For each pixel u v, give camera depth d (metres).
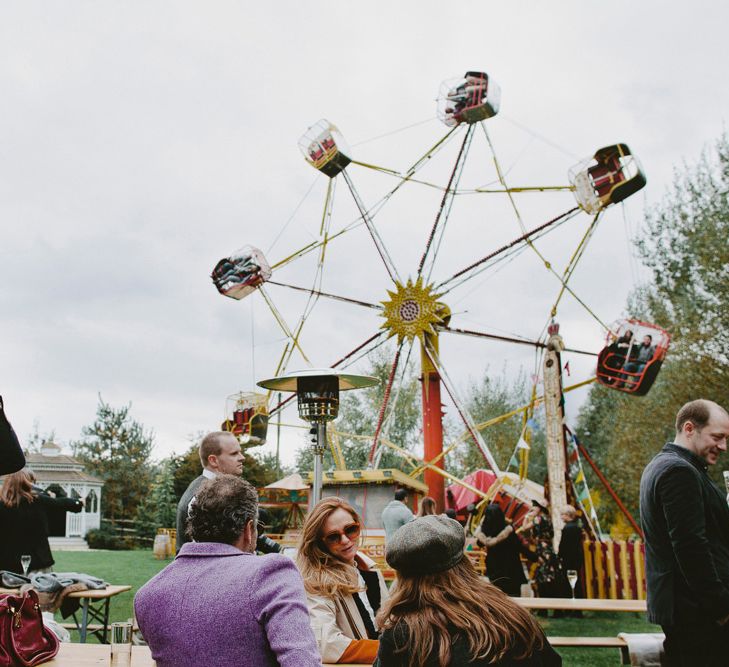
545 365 17.16
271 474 35.97
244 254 24.98
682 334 26.56
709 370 25.62
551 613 12.34
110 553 27.42
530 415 18.72
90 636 9.05
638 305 31.69
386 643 2.44
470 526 17.77
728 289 25.59
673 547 4.12
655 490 4.27
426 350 23.05
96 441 55.25
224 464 5.58
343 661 3.51
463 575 2.53
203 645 2.64
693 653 4.18
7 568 6.92
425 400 23.09
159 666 2.72
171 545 25.05
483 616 2.40
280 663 2.55
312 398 7.30
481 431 44.22
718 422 4.37
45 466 48.56
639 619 11.73
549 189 21.66
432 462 21.80
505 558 12.84
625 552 12.80
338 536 3.82
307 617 2.69
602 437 39.59
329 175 24.88
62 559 22.31
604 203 20.17
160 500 41.88
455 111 22.69
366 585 4.22
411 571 2.53
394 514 9.98
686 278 27.34
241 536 2.94
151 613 2.77
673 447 4.46
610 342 18.72
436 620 2.39
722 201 26.59
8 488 7.00
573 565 12.42
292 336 24.78
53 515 7.50
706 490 4.27
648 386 18.34
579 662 8.52
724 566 4.20
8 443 3.70
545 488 16.31
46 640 3.95
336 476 17.88
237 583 2.72
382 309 23.55
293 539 20.53
